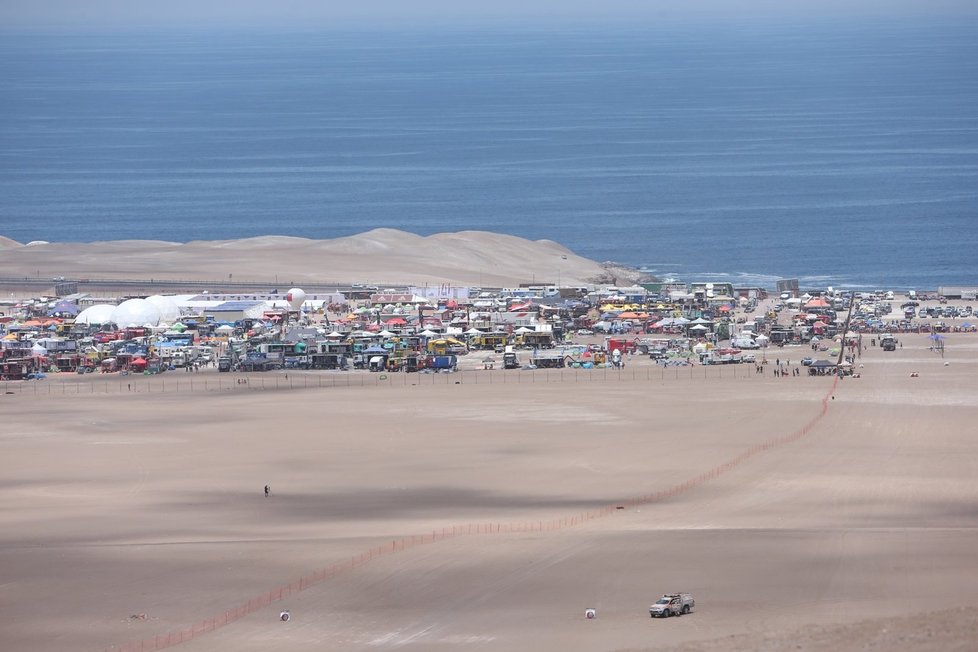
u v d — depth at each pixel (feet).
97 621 587.27
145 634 568.82
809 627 506.07
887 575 616.80
